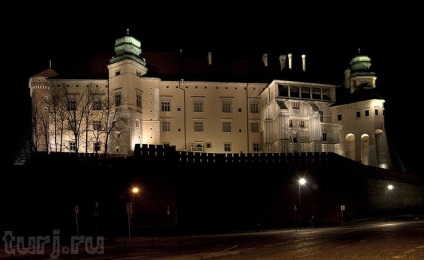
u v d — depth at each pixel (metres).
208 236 51.06
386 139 86.75
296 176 71.06
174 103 86.00
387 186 76.19
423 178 80.62
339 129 89.06
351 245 31.84
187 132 85.62
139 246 39.88
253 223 67.88
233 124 87.69
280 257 26.61
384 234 40.38
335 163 72.19
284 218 69.38
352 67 93.62
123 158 63.84
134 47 82.88
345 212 70.62
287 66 92.75
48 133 77.81
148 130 83.06
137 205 62.06
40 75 81.69
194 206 66.25
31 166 60.09
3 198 56.97
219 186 68.19
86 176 60.91
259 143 88.38
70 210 58.47
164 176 64.38
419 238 35.22
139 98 82.06
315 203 70.44
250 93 89.25
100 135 80.19
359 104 87.12
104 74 84.19
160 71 87.88
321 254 27.28
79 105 81.12
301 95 86.81
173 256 29.03
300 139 84.75
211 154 69.56
